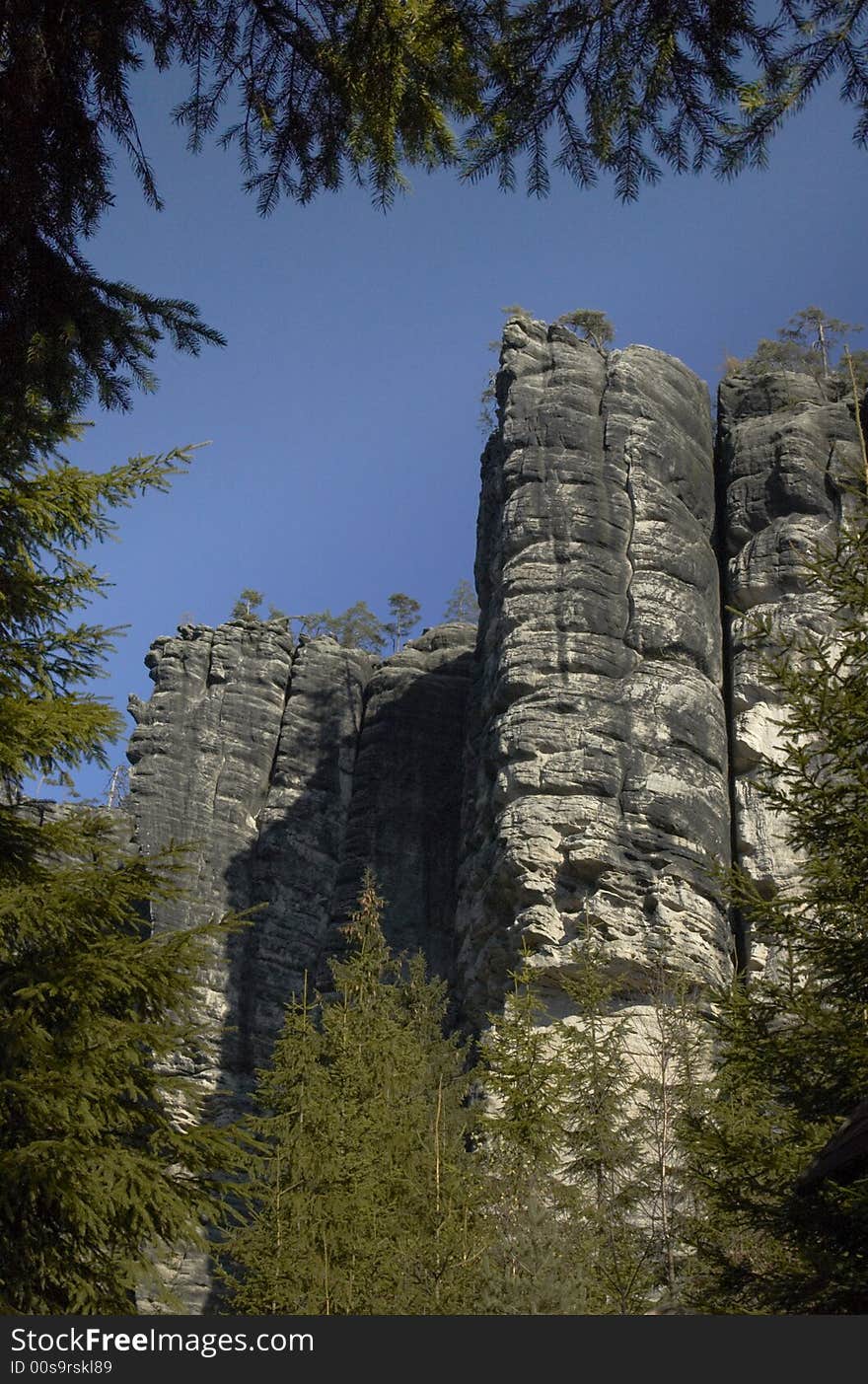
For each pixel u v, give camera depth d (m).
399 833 68.81
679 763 55.00
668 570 60.09
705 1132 17.20
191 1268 47.72
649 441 63.19
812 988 17.09
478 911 55.66
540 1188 24.67
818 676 16.94
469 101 8.76
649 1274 23.39
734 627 60.31
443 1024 56.09
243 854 67.81
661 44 7.87
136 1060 12.20
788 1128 17.31
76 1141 11.63
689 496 63.59
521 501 61.75
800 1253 14.68
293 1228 24.78
